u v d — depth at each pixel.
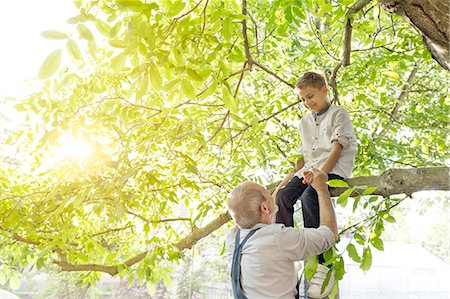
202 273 11.20
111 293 10.65
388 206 2.27
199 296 10.98
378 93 5.50
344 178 2.72
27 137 3.91
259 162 5.01
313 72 3.03
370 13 4.67
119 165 2.96
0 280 4.54
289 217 2.86
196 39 2.21
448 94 5.70
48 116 3.08
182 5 2.12
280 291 2.16
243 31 2.81
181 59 2.13
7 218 3.39
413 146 5.71
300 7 3.04
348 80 5.01
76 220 3.85
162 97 3.33
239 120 3.49
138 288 10.73
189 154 3.92
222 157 4.57
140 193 3.26
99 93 3.20
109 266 4.06
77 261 4.26
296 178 2.97
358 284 10.01
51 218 3.58
